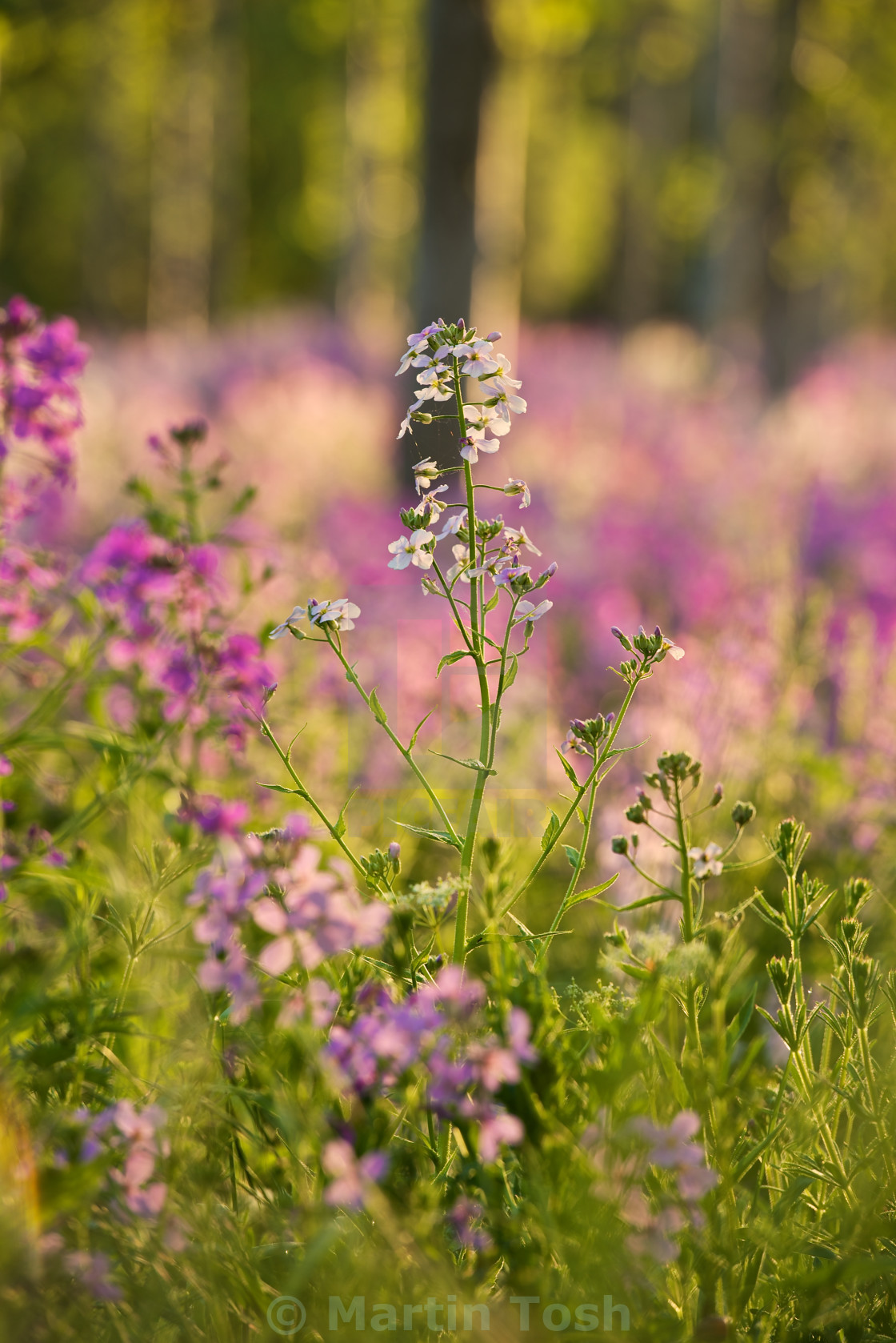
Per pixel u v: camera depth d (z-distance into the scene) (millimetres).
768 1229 1865
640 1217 1934
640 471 11477
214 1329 1771
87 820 2881
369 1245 1820
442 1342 1776
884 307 37875
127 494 3330
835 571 7035
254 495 3371
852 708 5277
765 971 3225
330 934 1789
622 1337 1722
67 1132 1841
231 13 28359
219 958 1837
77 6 12008
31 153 35500
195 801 2758
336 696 4227
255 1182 2121
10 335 3289
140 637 2979
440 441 2301
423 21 10406
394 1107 1986
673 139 34750
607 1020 1869
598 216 44125
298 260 42312
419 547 2158
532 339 26578
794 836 2193
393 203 29000
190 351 21484
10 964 2398
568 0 10531
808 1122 2100
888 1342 1914
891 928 3260
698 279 33438
